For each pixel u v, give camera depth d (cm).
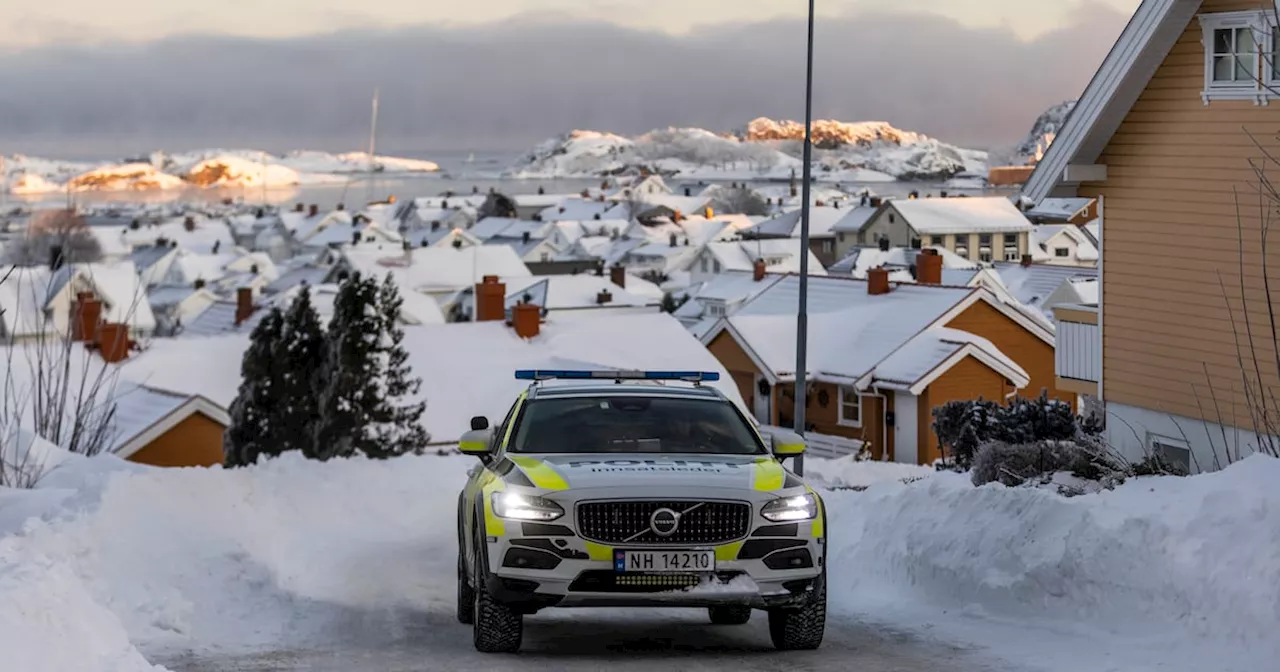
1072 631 1325
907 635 1378
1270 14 2589
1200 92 2780
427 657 1236
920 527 1695
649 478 1192
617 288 11856
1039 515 1509
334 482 2547
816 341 6050
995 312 6031
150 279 19225
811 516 1205
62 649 1032
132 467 2792
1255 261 2680
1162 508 1397
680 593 1159
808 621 1253
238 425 4319
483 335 6353
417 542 2209
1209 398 2794
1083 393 3152
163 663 1219
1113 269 3016
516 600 1176
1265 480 1347
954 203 16062
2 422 3331
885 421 5638
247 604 1597
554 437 1330
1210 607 1220
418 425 4512
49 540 1598
